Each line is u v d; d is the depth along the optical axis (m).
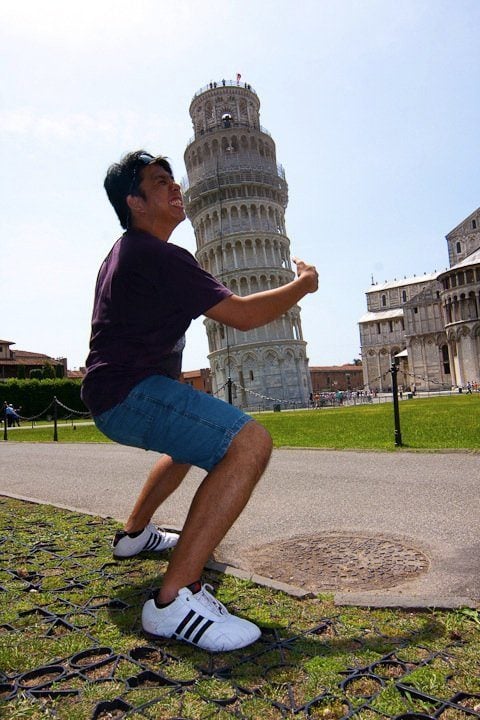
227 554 4.41
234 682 2.24
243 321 3.00
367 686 2.19
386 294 120.50
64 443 17.27
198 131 83.50
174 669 2.37
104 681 2.27
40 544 4.66
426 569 3.79
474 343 78.56
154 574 3.73
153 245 3.00
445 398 51.16
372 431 15.51
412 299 99.50
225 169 78.62
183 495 7.15
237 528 5.23
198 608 2.61
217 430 2.86
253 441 2.85
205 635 2.53
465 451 9.17
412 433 13.74
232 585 3.46
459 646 2.49
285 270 78.44
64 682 2.28
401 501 6.02
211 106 82.56
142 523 4.12
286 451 11.17
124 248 3.09
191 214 85.56
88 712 2.03
